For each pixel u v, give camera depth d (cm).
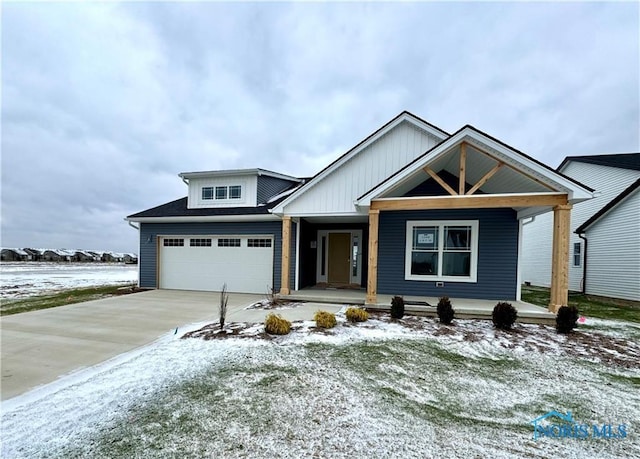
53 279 1645
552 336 553
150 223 1154
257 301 874
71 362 418
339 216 897
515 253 813
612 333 588
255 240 1059
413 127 847
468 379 380
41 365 407
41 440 248
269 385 348
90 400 314
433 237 864
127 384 350
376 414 293
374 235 730
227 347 470
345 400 319
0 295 1008
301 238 1002
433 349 478
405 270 879
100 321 643
